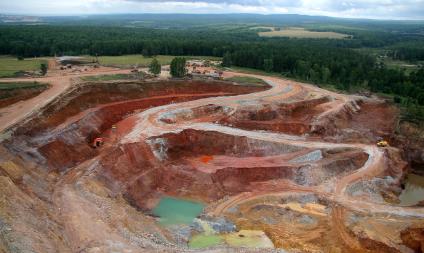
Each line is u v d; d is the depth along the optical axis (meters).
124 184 65.94
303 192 67.25
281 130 89.75
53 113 76.44
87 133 76.75
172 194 67.25
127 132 80.12
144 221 55.25
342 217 60.03
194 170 71.25
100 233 46.62
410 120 101.06
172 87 108.44
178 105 95.69
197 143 80.56
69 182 59.28
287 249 50.47
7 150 57.91
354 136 91.50
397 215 60.91
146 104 98.12
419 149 90.38
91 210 51.66
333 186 69.50
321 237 55.28
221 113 94.38
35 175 56.69
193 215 61.34
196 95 107.12
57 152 65.44
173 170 71.44
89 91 92.69
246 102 99.06
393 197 69.69
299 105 101.88
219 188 67.94
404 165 82.94
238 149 79.38
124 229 49.03
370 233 54.97
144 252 44.44
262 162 75.00
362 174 74.12
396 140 93.69
